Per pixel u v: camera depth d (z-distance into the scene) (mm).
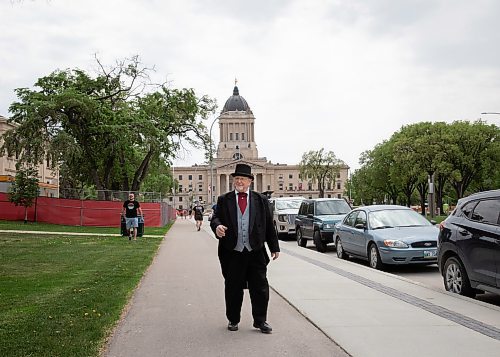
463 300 8508
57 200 35375
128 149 40688
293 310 7797
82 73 40750
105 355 5504
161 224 39188
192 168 164750
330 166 99625
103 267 13195
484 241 8562
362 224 14984
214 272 12562
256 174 154625
